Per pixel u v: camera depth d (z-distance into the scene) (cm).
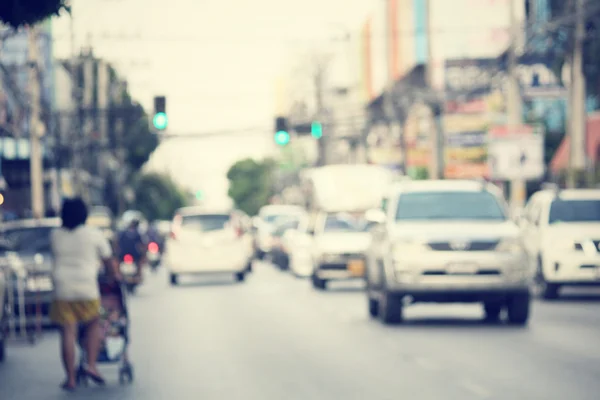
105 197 10906
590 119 7544
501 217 2788
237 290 4366
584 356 2064
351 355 2159
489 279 2617
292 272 5750
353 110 13800
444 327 2655
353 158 13200
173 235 4869
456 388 1694
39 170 5528
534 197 3712
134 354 2266
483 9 10294
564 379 1767
